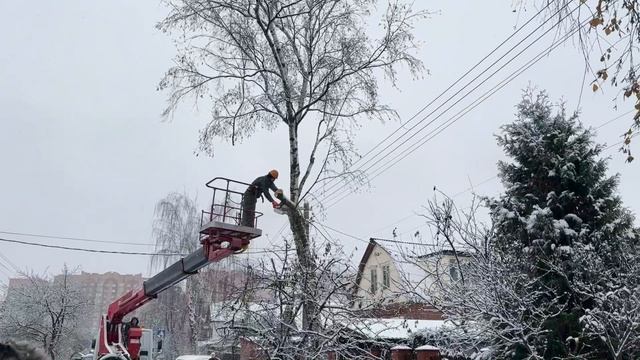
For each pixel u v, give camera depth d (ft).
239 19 53.31
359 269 35.14
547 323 36.52
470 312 33.71
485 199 43.55
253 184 33.94
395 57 52.54
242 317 28.89
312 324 28.45
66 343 109.60
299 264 28.94
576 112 43.42
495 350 35.63
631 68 16.10
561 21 15.92
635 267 33.71
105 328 46.88
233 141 53.01
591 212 40.93
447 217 33.06
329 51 54.13
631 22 15.35
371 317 31.83
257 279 28.53
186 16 50.98
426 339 43.42
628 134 17.76
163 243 109.29
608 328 30.89
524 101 45.39
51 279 111.45
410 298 35.99
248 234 32.50
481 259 33.22
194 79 52.85
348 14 54.24
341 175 53.21
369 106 54.13
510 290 31.50
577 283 33.14
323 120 54.49
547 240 38.65
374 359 31.99
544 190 42.93
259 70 53.11
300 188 51.60
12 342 7.21
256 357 29.01
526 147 43.75
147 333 77.82
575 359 34.22
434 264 36.81
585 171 41.09
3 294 109.70
